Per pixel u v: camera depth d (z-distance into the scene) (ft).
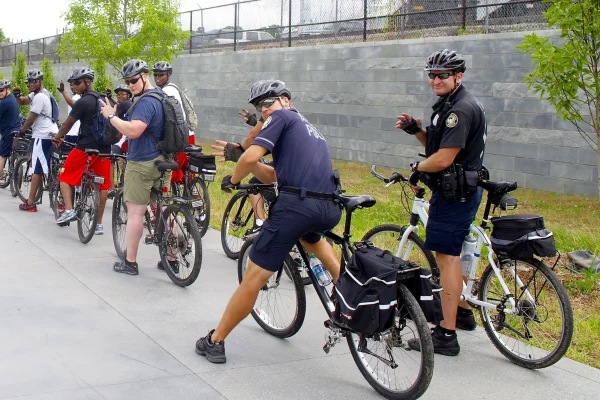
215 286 19.36
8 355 13.91
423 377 12.12
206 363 14.15
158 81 25.00
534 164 34.22
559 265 21.08
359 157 44.09
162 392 12.69
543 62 25.75
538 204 30.81
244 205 22.52
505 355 14.82
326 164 13.67
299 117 13.79
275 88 13.96
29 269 20.30
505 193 14.69
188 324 16.29
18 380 12.77
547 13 26.07
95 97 23.54
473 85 36.29
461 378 13.84
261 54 51.57
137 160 19.10
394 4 42.11
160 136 19.06
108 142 23.70
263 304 16.38
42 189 29.12
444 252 14.75
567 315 13.62
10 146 33.04
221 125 57.47
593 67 26.61
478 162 14.56
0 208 29.66
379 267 12.07
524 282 15.16
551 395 13.16
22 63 68.80
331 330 13.43
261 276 13.79
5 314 16.33
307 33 48.91
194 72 60.13
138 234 19.81
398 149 41.39
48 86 67.77
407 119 15.80
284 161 13.53
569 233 24.95
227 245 22.58
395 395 12.67
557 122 33.06
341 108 44.88
